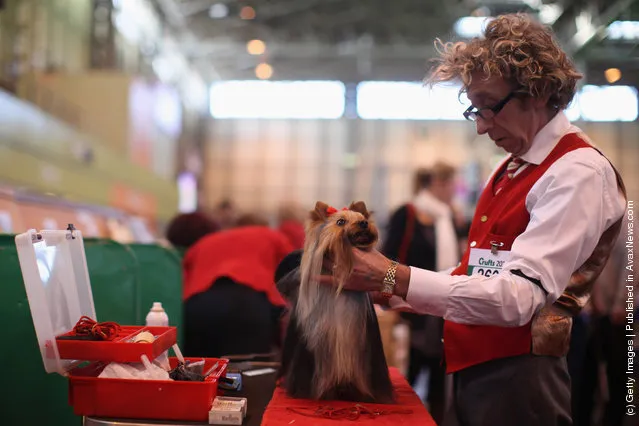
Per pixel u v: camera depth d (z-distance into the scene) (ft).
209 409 6.27
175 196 55.21
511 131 6.73
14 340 8.18
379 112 79.41
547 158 6.72
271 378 8.86
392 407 6.78
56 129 29.60
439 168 16.72
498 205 7.11
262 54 73.72
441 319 10.23
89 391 6.30
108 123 42.60
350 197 78.18
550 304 6.63
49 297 6.54
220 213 28.66
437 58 7.39
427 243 15.89
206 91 81.97
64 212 20.02
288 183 79.51
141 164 46.55
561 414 6.64
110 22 48.75
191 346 12.75
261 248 13.43
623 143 27.30
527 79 6.40
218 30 70.23
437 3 62.28
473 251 7.06
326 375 6.86
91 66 47.80
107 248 9.75
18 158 25.40
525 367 6.63
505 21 6.77
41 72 37.99
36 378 8.27
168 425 6.11
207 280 12.96
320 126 80.18
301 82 80.74
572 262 6.15
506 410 6.66
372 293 7.77
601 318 13.02
